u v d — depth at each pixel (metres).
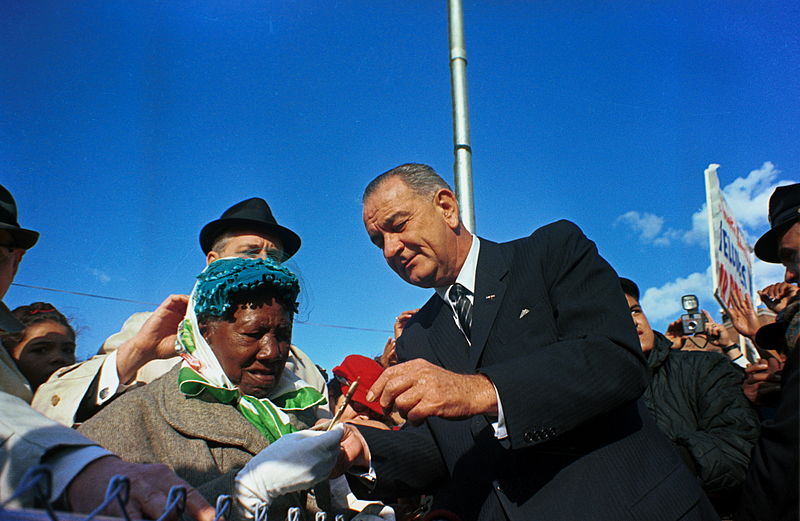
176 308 2.33
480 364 2.01
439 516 1.97
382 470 2.05
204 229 3.28
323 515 1.50
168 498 0.93
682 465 1.90
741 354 3.85
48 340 2.70
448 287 2.23
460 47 4.34
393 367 1.68
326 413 2.47
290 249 3.51
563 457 1.84
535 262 2.04
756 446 2.11
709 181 4.20
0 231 1.78
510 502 1.82
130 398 1.81
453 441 2.05
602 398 1.71
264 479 1.46
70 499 1.00
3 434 1.04
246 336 1.85
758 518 2.08
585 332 1.85
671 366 3.07
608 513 1.72
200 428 1.74
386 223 2.18
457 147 4.17
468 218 4.04
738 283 4.29
